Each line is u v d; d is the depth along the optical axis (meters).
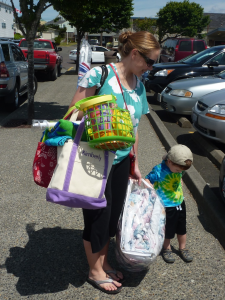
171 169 2.68
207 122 5.44
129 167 2.38
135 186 2.65
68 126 2.00
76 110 2.17
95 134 1.86
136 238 2.34
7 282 2.54
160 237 2.46
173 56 16.08
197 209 3.71
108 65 2.18
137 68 2.14
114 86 2.14
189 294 2.44
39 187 4.14
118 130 1.85
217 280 2.60
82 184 1.98
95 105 1.88
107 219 2.24
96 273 2.46
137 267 2.39
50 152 2.17
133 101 2.23
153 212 2.49
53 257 2.85
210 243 3.08
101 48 27.50
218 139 5.36
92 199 2.00
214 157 5.11
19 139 6.10
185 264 2.79
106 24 20.97
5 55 8.55
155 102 10.27
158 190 2.74
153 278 2.62
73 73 18.94
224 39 34.88
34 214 3.51
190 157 2.60
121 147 1.92
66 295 2.42
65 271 2.68
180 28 34.78
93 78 2.11
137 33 2.10
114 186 2.30
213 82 7.50
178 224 2.78
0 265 2.73
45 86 13.52
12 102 8.52
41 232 3.20
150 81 10.10
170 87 7.78
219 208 3.44
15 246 2.98
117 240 2.43
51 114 8.38
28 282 2.55
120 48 2.19
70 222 3.38
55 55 14.87
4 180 4.32
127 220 2.40
